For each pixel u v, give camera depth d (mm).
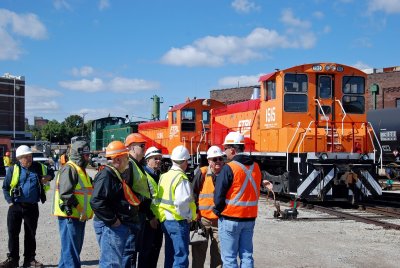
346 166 16094
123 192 6137
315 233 11438
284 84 16969
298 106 17047
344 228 12133
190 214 6859
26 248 8398
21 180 8297
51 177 8828
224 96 50281
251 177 6453
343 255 9203
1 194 20906
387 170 27422
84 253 9336
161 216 6906
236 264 6406
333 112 17344
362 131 17109
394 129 27828
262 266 8383
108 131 41031
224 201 6348
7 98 78812
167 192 6871
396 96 38969
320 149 16562
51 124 107562
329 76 17469
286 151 16438
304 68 17062
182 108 25953
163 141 28984
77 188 7125
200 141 25203
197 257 7371
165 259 7105
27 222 8352
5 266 8297
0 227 12477
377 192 16484
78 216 7113
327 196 16203
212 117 23891
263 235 11141
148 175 7430
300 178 16125
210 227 7406
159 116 38156
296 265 8453
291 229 11953
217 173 7223
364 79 17703
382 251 9547
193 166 25594
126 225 6160
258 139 18672
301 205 16656
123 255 6602
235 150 6605
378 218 13945
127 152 6297
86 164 7371
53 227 12477
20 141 77500
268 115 17875
